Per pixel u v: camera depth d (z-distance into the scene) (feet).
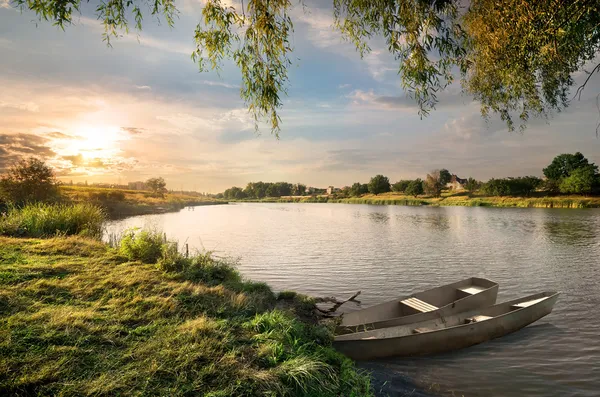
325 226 144.15
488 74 20.61
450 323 32.27
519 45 16.80
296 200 631.97
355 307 41.34
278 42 17.81
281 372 15.38
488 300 35.70
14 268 26.78
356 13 19.57
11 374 13.07
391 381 23.11
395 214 215.92
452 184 488.44
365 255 75.31
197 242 95.55
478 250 80.89
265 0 17.20
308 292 47.47
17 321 17.26
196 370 14.87
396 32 18.52
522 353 28.50
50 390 12.53
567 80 20.20
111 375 13.88
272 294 35.12
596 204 228.63
